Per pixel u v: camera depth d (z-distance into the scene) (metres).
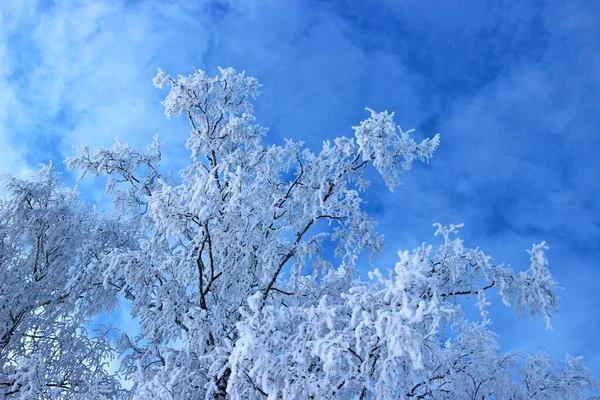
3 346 8.30
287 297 7.04
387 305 3.98
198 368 5.85
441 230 5.20
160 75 8.16
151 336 6.46
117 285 7.74
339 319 4.63
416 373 4.36
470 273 5.15
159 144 8.31
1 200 9.23
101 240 8.86
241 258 6.20
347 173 7.11
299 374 3.97
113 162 7.94
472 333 5.80
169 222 5.52
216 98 8.39
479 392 5.31
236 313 6.19
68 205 10.05
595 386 5.07
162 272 6.28
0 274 8.98
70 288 7.26
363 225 7.00
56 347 8.27
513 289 5.07
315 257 7.09
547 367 5.40
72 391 7.44
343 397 4.57
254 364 3.99
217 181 7.10
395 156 6.64
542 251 4.96
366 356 3.95
